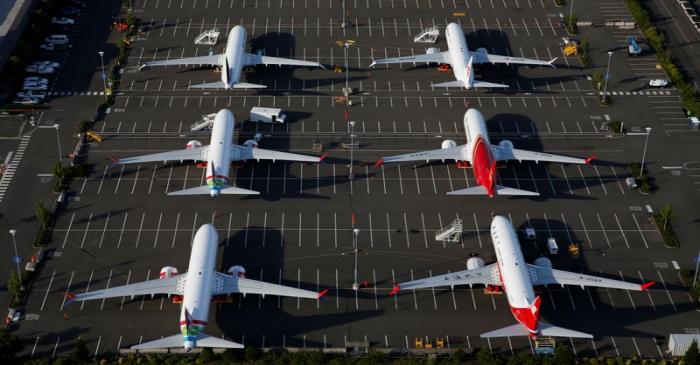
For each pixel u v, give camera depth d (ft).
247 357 501.15
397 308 543.80
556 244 593.01
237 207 620.90
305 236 596.70
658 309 549.13
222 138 643.45
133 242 588.50
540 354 512.22
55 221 603.26
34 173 647.56
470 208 627.05
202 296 512.63
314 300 546.67
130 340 517.14
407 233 602.85
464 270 565.53
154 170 654.53
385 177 654.53
